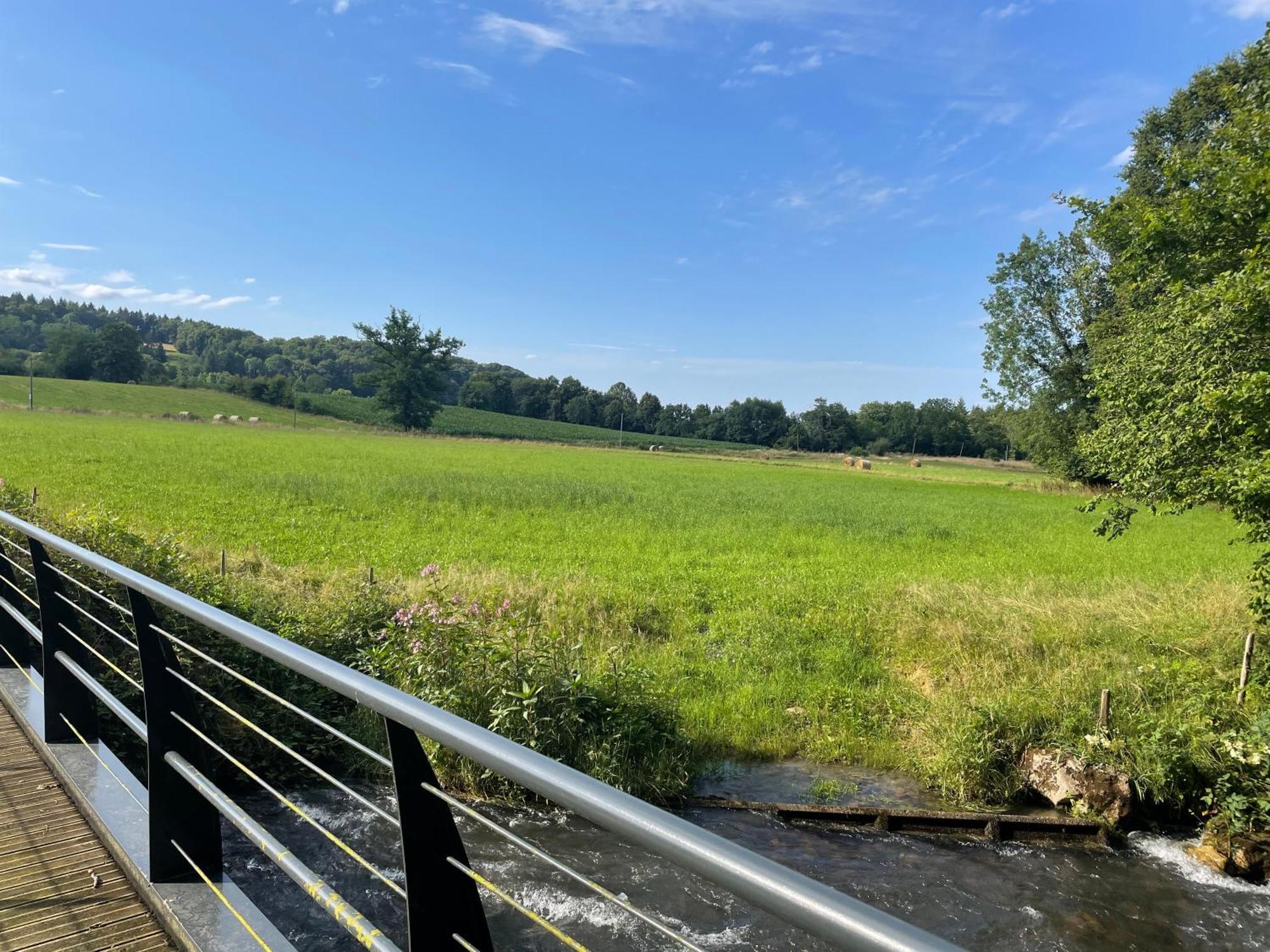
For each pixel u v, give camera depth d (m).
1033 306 44.88
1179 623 12.84
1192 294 9.42
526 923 5.67
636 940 5.54
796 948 5.51
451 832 1.77
